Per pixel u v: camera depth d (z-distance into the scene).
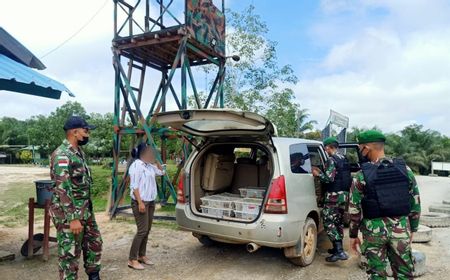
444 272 4.55
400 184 3.02
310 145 5.29
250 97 14.02
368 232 3.07
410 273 3.00
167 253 5.25
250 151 5.65
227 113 4.18
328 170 4.68
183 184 4.93
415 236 5.96
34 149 52.59
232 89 13.88
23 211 9.02
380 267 3.03
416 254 4.47
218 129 4.84
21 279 4.17
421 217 7.39
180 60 7.62
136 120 8.42
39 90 4.82
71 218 3.37
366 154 3.29
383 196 2.98
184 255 5.16
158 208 8.82
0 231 6.62
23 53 5.23
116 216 7.77
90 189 3.74
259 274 4.41
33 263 4.70
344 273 4.44
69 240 3.46
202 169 5.17
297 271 4.51
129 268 4.59
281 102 14.42
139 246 4.56
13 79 4.07
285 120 14.23
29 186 15.49
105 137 42.75
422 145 36.09
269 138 4.46
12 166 42.12
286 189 4.23
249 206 4.42
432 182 20.31
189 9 7.34
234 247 5.53
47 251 4.79
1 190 14.01
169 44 7.73
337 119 10.12
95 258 3.82
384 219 3.01
